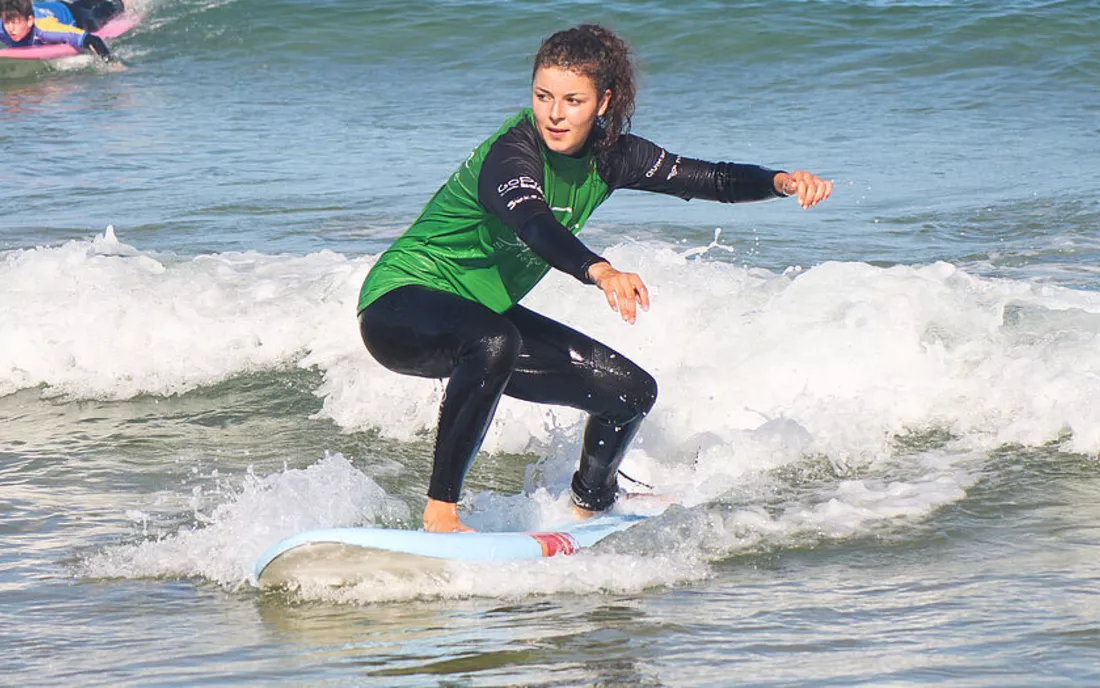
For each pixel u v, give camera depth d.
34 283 26.83
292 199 38.47
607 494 17.00
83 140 49.38
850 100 54.66
